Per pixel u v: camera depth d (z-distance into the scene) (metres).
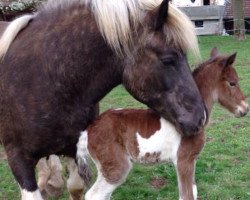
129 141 2.96
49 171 3.64
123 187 3.86
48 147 2.74
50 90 2.64
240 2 13.23
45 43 2.69
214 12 15.30
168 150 2.96
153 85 2.58
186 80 2.56
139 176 4.07
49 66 2.65
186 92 2.55
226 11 16.09
